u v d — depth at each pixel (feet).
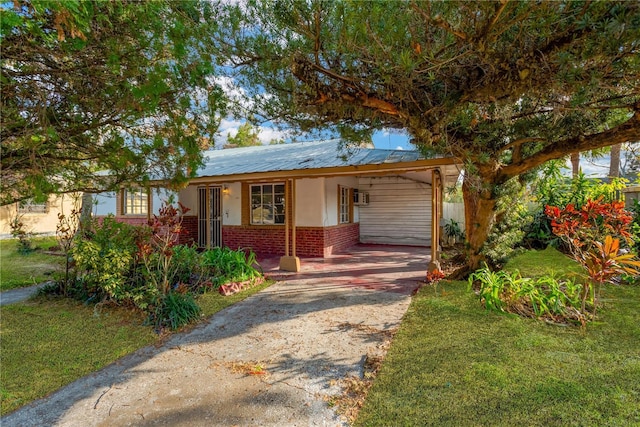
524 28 9.91
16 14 6.58
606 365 10.41
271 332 14.30
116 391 10.05
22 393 9.95
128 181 12.21
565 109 13.01
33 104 8.84
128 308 17.11
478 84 12.87
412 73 11.96
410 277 23.98
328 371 10.96
